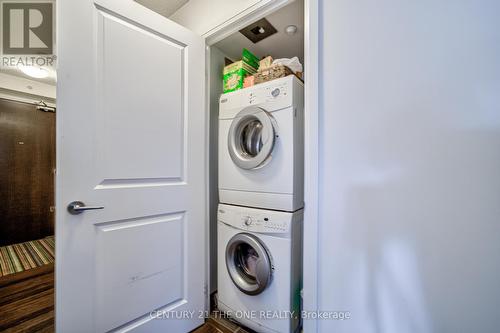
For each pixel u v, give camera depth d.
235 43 1.62
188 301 1.26
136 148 1.04
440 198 0.72
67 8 0.84
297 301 1.18
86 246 0.89
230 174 1.40
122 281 1.00
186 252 1.25
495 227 0.64
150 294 1.09
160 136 1.12
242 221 1.27
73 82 0.85
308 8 0.97
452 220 0.70
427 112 0.73
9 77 2.63
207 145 1.43
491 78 0.64
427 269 0.74
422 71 0.74
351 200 0.88
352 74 0.88
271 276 1.16
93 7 0.91
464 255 0.68
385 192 0.81
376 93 0.83
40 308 1.46
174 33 1.18
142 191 1.06
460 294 0.69
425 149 0.74
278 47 1.68
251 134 1.40
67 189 0.84
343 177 0.90
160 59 1.13
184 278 1.25
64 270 0.84
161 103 1.13
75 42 0.86
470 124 0.67
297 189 1.18
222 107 1.45
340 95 0.91
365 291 0.85
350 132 0.88
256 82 1.37
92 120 0.90
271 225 1.16
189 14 1.46
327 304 0.94
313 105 0.96
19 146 2.73
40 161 2.88
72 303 0.86
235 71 1.48
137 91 1.04
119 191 0.98
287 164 1.16
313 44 0.96
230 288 1.35
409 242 0.77
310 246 0.97
